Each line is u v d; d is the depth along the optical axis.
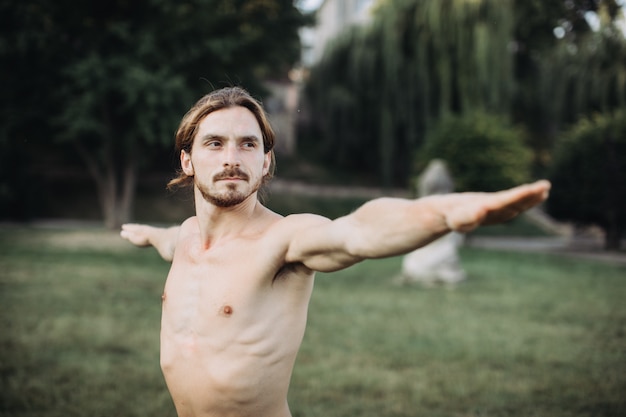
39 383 4.29
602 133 19.80
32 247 14.49
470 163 20.12
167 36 17.59
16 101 17.86
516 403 4.12
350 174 33.66
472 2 23.02
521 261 15.64
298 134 36.50
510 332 6.64
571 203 20.20
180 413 1.50
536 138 33.62
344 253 1.19
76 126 16.59
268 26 19.47
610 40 13.09
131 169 20.48
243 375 1.36
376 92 28.16
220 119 1.37
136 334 6.00
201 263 1.46
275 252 1.34
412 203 1.05
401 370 5.01
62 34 17.16
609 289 10.43
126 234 2.07
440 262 10.91
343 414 3.84
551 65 28.75
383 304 8.48
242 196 1.37
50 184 27.02
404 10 25.30
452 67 24.50
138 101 16.72
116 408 3.83
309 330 6.57
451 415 3.88
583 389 4.46
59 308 7.22
